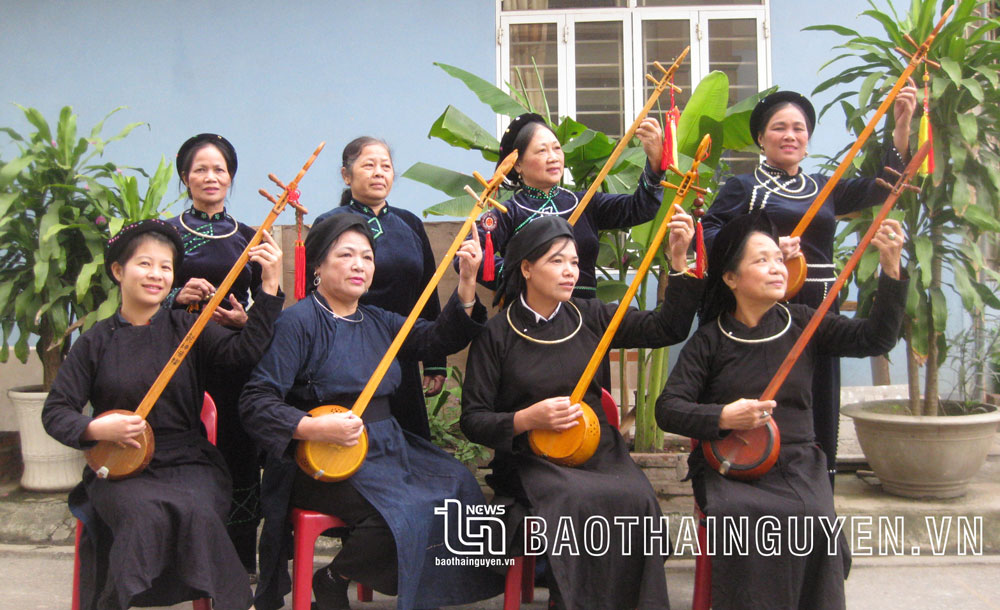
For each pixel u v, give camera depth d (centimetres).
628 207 312
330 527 252
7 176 382
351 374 263
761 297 262
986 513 345
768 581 244
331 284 265
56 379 254
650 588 245
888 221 250
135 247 259
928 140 256
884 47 370
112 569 234
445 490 262
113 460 244
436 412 387
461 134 374
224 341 265
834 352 273
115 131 559
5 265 405
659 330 270
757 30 552
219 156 305
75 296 397
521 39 563
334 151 561
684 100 562
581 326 277
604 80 566
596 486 248
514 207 312
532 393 268
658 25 562
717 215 310
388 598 311
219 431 301
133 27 557
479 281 316
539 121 319
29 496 383
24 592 309
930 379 372
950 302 473
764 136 310
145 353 258
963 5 349
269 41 557
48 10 558
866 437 367
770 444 251
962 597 299
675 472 352
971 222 353
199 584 234
